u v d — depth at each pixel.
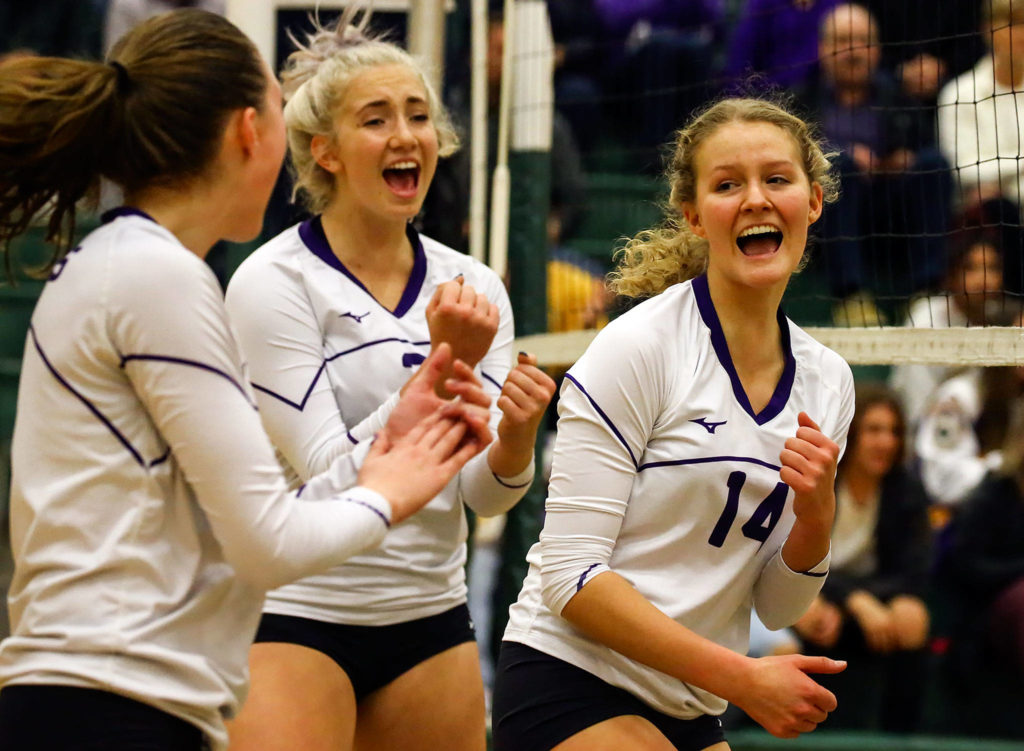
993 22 9.85
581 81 11.84
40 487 3.26
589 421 3.96
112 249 3.25
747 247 4.11
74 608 3.18
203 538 3.32
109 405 3.21
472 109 7.28
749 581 4.23
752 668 3.77
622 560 4.09
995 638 8.27
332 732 4.64
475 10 7.27
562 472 4.01
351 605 4.69
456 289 4.08
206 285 3.24
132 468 3.22
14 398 10.66
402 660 4.82
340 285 4.84
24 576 3.31
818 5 10.54
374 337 4.80
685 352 4.08
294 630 4.66
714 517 4.04
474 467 4.75
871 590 8.12
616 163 11.69
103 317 3.18
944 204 9.89
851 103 10.27
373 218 4.91
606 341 4.03
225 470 3.16
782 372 4.21
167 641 3.23
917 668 8.09
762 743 7.79
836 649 8.12
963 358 5.41
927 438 9.26
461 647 4.95
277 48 8.96
